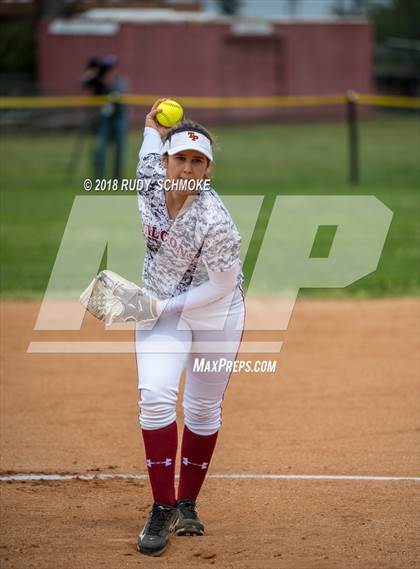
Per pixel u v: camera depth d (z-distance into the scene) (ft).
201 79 349.20
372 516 48.39
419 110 368.27
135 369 80.12
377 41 469.98
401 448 60.23
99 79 204.33
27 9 385.70
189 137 41.73
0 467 56.29
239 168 227.61
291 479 54.29
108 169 209.36
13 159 243.19
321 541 45.09
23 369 79.56
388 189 191.62
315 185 198.80
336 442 61.41
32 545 44.39
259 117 355.15
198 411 45.65
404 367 79.97
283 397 71.82
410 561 42.70
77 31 337.93
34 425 64.90
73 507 49.62
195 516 46.21
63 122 307.58
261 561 42.63
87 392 73.10
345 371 78.79
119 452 59.41
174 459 44.47
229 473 55.31
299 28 360.69
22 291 108.99
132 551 43.83
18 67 364.38
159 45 344.08
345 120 353.72
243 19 359.66
